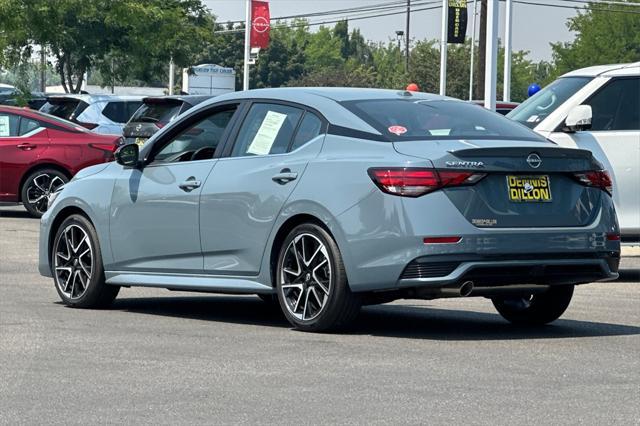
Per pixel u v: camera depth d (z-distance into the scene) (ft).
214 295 48.91
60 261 44.73
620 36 401.29
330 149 37.37
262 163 38.93
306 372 30.55
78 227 44.19
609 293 50.37
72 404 26.73
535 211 36.11
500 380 29.53
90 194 43.80
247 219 38.81
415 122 37.63
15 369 30.89
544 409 26.25
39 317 40.83
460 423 24.91
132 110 107.96
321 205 36.55
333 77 497.87
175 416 25.57
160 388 28.50
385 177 35.37
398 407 26.45
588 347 34.88
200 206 40.24
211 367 31.22
